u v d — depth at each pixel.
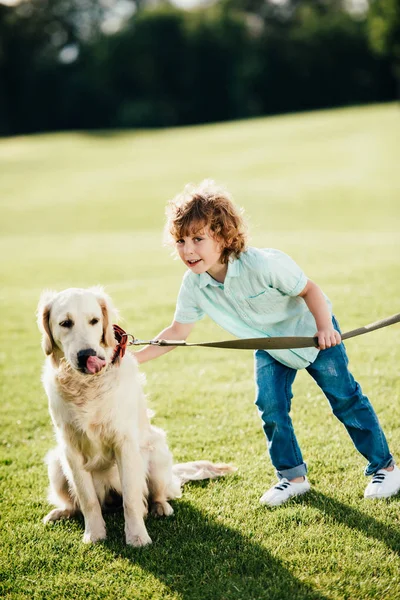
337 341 3.58
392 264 10.31
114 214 19.98
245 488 4.05
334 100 62.25
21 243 16.33
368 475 4.00
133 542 3.48
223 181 23.45
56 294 3.70
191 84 63.81
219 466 4.26
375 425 3.82
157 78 63.66
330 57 60.81
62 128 64.81
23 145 39.84
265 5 68.06
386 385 5.55
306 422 4.97
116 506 4.05
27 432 5.29
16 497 4.17
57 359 3.69
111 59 62.53
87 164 30.41
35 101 64.38
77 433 3.59
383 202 18.38
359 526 3.47
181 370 6.48
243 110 62.69
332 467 4.20
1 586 3.18
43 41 66.75
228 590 3.02
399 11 44.56
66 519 3.89
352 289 8.84
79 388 3.52
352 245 12.51
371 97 61.66
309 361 3.76
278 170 24.77
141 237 16.19
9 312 9.46
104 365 3.44
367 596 2.92
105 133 46.66
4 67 63.94
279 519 3.61
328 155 26.59
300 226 16.38
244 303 3.74
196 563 3.26
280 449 3.88
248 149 30.61
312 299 3.67
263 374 3.89
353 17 62.69
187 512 3.79
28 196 23.67
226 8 67.62
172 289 9.99
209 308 3.88
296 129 35.12
